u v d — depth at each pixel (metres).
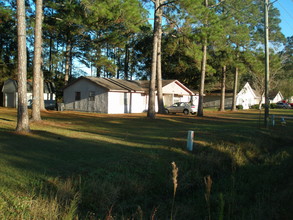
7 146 9.22
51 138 11.23
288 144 15.67
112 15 18.97
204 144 11.80
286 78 63.78
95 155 8.81
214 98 54.50
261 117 30.77
